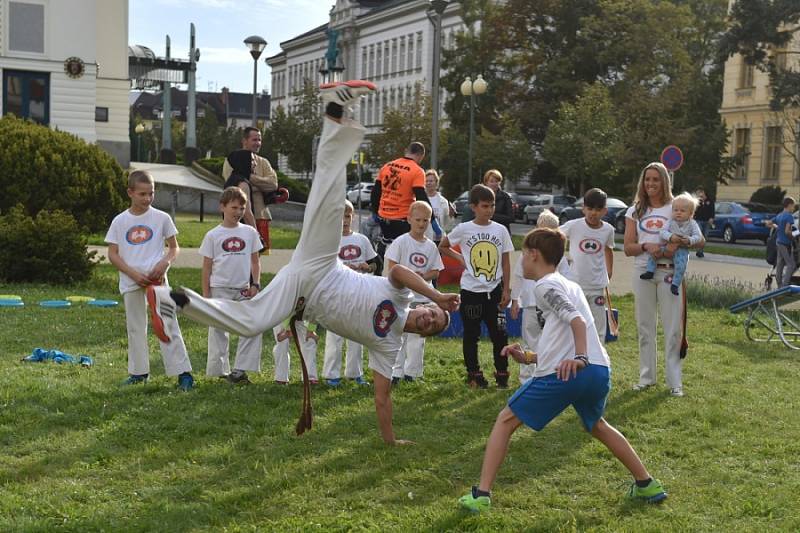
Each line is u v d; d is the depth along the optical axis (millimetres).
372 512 5410
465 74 62812
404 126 56031
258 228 12273
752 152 51406
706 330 13148
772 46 39844
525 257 5719
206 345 10578
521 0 60469
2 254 15414
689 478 6207
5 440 6617
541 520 5312
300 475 6027
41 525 5023
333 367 8859
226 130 102250
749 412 8078
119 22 49375
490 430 7289
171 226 8586
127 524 5125
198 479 5957
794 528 5309
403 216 11789
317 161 5922
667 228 8805
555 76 58594
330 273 6059
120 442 6664
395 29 96750
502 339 8984
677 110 51219
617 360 10539
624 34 53219
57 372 8758
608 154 47844
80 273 15961
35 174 18703
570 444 6887
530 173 63844
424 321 6418
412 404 8203
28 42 43469
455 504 5547
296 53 123812
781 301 12492
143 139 87188
